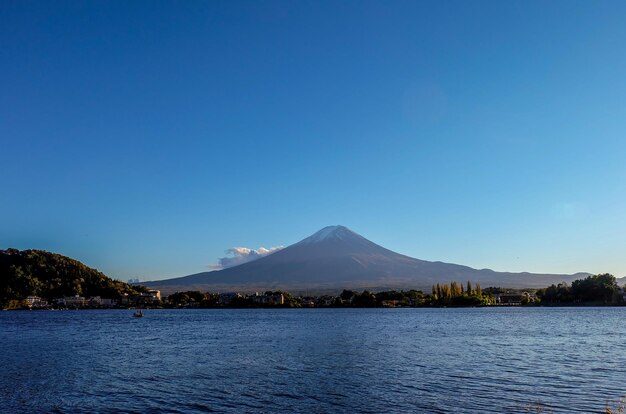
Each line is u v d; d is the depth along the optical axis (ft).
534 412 108.47
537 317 554.05
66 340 296.71
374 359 192.54
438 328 381.19
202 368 173.58
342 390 133.18
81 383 147.43
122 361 194.90
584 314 623.77
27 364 188.24
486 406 114.01
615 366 168.25
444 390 131.54
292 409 114.93
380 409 113.39
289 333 340.39
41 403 123.34
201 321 546.67
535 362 179.83
